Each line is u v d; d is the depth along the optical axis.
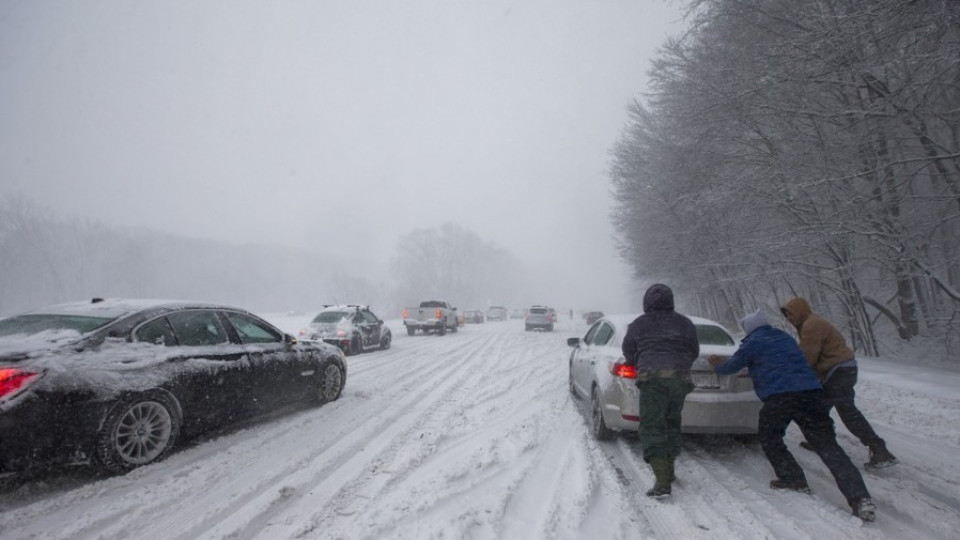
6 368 3.52
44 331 4.25
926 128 9.43
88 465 4.05
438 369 10.97
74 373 3.84
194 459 4.60
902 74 8.88
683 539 3.22
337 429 5.73
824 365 4.63
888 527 3.44
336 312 14.84
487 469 4.45
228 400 5.19
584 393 6.34
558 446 5.18
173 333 4.91
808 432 3.84
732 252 14.39
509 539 3.17
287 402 6.22
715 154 12.81
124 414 4.13
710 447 5.28
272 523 3.38
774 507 3.75
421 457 4.78
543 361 12.57
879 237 10.62
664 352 4.05
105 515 3.44
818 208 11.24
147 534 3.21
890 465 4.41
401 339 21.38
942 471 4.54
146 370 4.37
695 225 16.83
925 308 14.07
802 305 4.91
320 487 4.00
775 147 11.46
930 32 7.34
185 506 3.61
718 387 4.73
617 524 3.42
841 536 3.30
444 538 3.12
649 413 4.01
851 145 9.85
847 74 9.42
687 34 10.62
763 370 4.07
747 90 10.11
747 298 20.97
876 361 11.89
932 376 9.21
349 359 13.05
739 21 10.16
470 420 6.20
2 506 3.54
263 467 4.43
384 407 6.93
